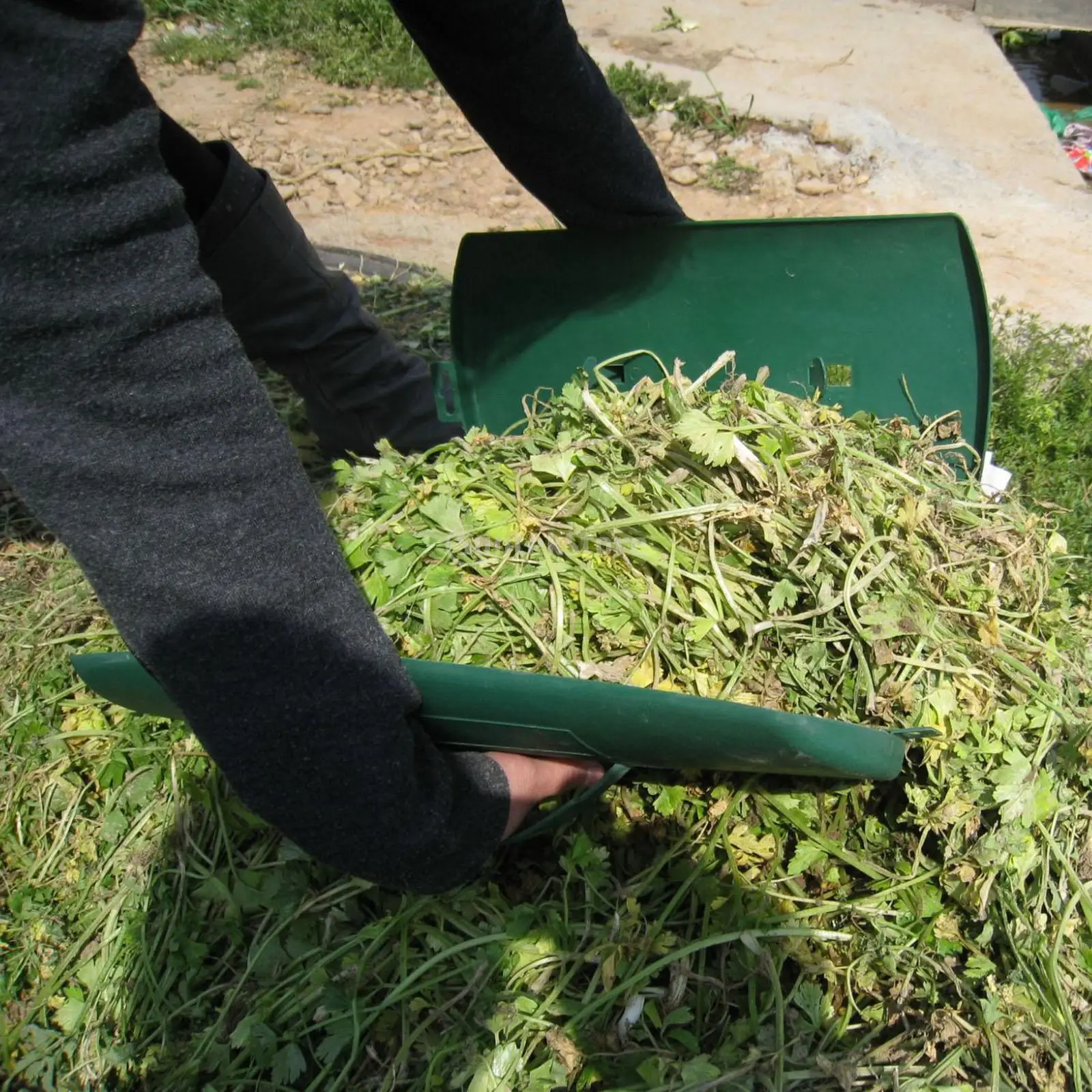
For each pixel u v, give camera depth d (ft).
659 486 5.51
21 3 2.82
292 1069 4.42
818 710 4.89
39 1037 5.05
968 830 4.55
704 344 6.74
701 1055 4.20
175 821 5.32
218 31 16.76
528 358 7.01
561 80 5.61
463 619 5.16
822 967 4.46
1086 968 4.44
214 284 3.31
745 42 15.56
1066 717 4.88
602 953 4.42
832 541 5.19
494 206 12.63
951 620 5.26
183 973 4.92
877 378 6.60
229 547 3.14
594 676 4.85
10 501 8.39
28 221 2.84
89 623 6.89
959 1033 4.28
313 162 13.56
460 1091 4.30
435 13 5.46
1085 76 16.35
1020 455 8.22
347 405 7.98
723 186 12.69
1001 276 10.96
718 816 4.77
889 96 14.07
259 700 3.19
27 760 5.91
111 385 3.01
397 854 3.45
